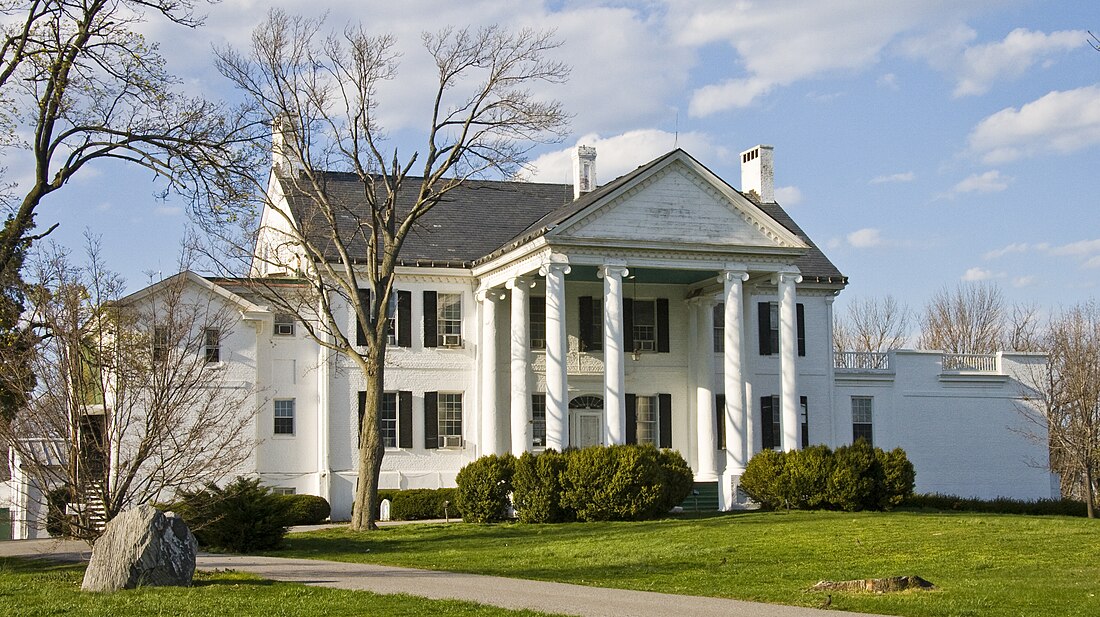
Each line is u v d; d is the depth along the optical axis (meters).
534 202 49.78
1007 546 26.39
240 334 41.31
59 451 22.39
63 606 18.33
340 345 37.31
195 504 26.94
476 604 18.41
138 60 28.70
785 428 41.25
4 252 26.39
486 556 27.34
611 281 39.91
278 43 37.62
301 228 37.66
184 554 21.34
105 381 24.05
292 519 40.44
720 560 25.56
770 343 47.59
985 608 18.28
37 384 22.42
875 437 48.66
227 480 40.62
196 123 29.66
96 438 22.86
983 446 49.56
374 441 36.19
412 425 43.84
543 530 33.72
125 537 20.91
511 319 43.31
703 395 45.22
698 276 44.28
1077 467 46.91
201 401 37.44
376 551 29.31
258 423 41.84
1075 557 24.72
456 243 46.12
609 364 39.66
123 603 18.53
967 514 36.47
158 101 29.09
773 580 22.19
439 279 44.94
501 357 44.75
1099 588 20.34
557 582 22.16
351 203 46.56
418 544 30.88
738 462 40.78
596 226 39.84
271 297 38.47
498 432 44.09
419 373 44.19
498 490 37.38
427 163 37.03
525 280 42.22
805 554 26.27
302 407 42.78
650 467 35.81
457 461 44.28
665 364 45.91
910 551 26.12
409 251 44.84
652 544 28.80
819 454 38.19
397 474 43.25
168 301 25.23
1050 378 50.44
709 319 45.75
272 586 20.83
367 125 36.41
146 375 22.80
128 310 24.69
